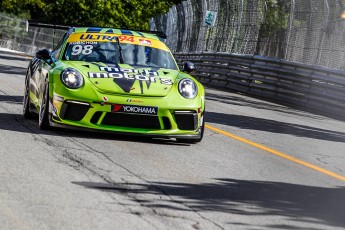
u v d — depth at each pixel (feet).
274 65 121.90
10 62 140.56
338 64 111.96
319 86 108.37
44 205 30.91
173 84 53.67
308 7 120.57
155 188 36.76
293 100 114.83
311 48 119.14
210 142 57.41
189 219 30.99
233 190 38.68
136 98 51.44
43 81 54.54
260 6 138.82
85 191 34.37
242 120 80.07
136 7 288.92
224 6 158.40
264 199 37.19
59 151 44.98
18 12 282.36
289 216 33.81
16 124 55.47
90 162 42.22
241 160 49.93
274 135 69.31
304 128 80.69
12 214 28.94
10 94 77.15
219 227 30.19
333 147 65.87
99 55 56.65
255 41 139.44
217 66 143.23
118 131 51.24
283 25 128.57
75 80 51.52
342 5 112.27
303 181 44.50
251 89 128.47
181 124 52.75
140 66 56.03
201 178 41.09
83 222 28.78
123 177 38.75
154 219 30.35
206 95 112.78
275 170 47.42
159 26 225.76
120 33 60.08
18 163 39.68
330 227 32.40
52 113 51.62
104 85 51.62
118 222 29.30
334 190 42.50
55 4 280.92
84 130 51.13
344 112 102.78
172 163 45.03
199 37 173.99
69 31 60.44
